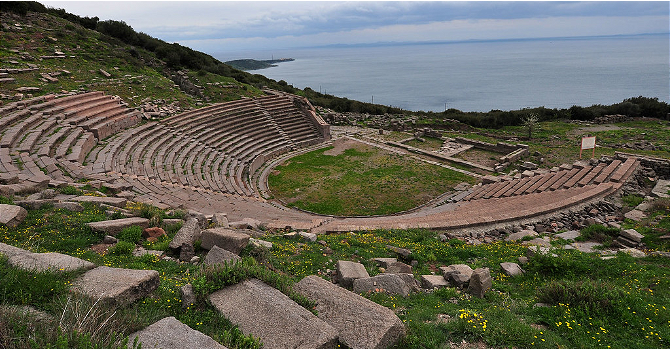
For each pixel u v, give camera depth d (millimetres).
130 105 33031
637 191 21578
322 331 5898
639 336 6934
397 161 33312
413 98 136625
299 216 20500
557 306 8070
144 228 12445
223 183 24859
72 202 13359
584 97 117750
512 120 51031
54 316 6305
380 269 11203
